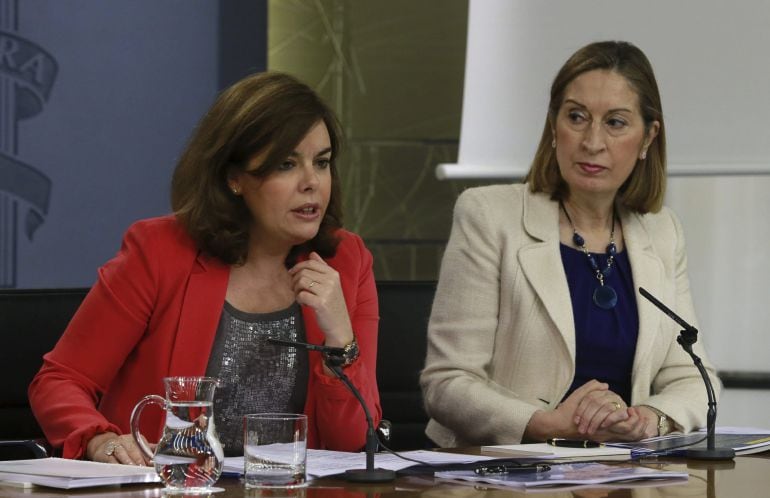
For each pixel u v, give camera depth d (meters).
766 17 10.36
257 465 4.74
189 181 6.57
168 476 4.62
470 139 10.85
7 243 12.21
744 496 4.68
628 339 7.61
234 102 6.41
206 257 6.58
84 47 12.36
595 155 7.53
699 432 6.98
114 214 12.48
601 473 5.15
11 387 7.01
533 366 7.54
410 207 12.92
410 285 8.09
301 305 6.70
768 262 11.04
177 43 12.56
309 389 6.62
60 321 7.18
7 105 12.19
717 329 11.09
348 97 12.80
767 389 11.05
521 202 7.94
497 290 7.72
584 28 10.61
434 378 7.50
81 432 5.73
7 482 4.81
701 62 10.47
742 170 10.41
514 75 10.77
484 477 5.01
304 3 12.73
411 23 12.88
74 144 12.36
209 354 6.44
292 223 6.36
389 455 5.71
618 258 7.82
